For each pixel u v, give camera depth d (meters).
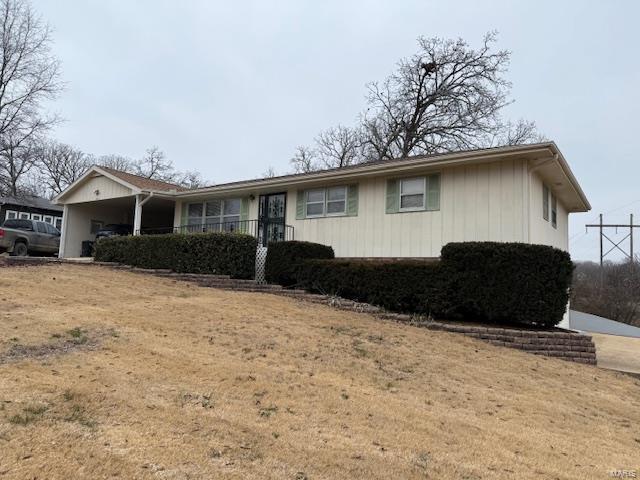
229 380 4.97
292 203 14.91
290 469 3.27
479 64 31.97
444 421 4.61
